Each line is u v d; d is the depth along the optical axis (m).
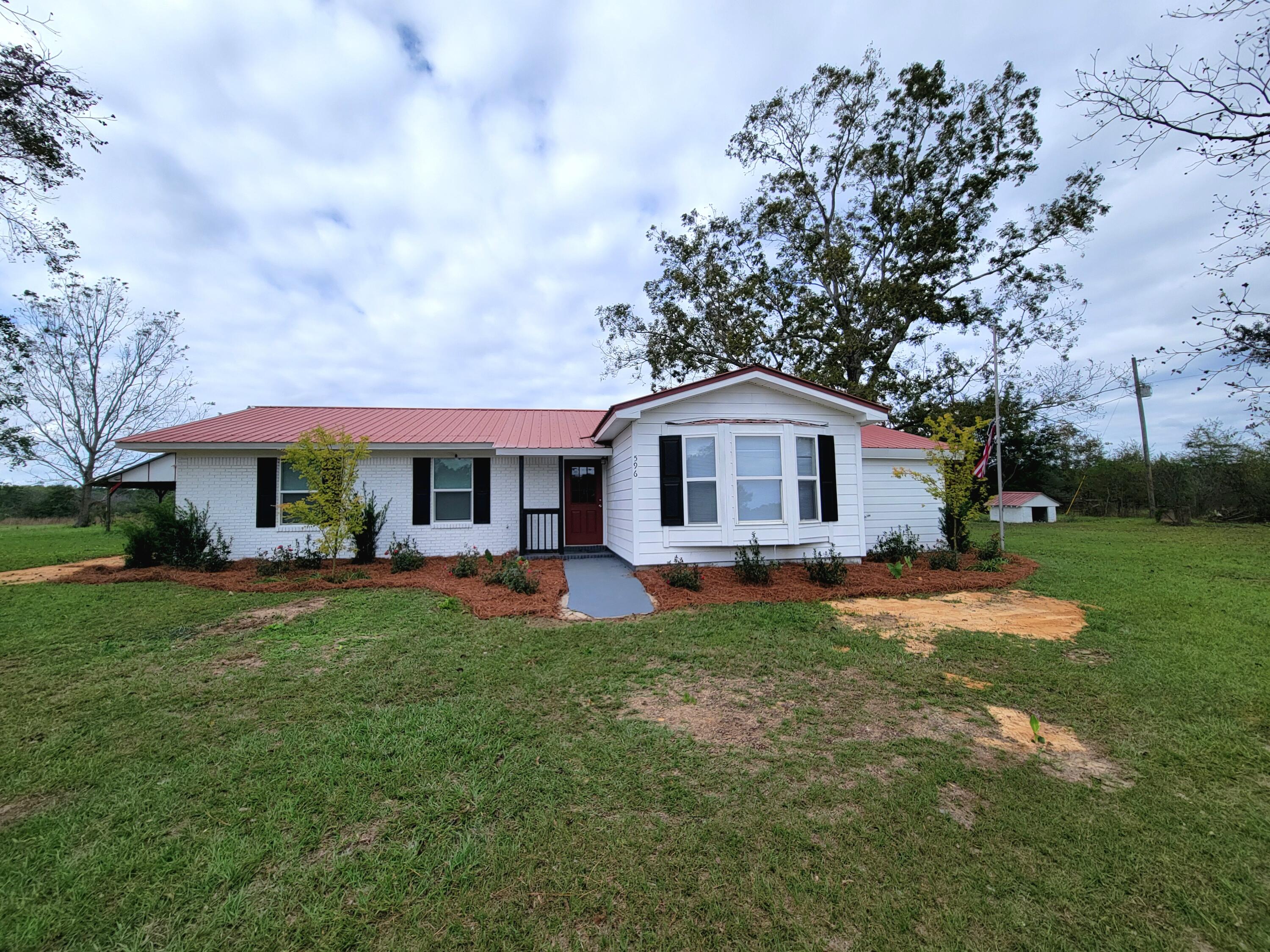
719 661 5.49
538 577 9.28
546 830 2.80
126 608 7.65
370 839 2.72
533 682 4.89
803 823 2.89
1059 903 2.35
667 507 9.83
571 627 6.68
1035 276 22.47
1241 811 3.03
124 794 3.10
